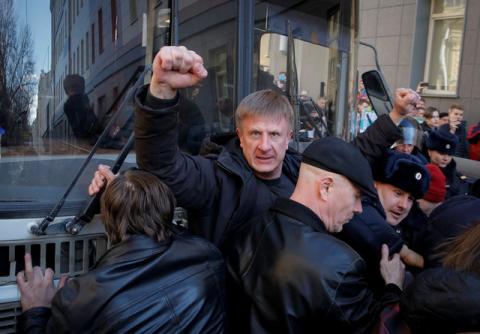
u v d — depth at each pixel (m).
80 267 2.16
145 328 1.49
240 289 1.62
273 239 1.60
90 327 1.49
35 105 2.29
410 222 2.51
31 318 1.79
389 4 10.92
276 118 1.86
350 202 1.66
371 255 2.04
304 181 1.67
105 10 2.42
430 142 3.66
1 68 2.24
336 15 3.28
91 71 2.37
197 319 1.56
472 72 9.93
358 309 1.50
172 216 1.70
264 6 2.86
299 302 1.47
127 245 1.58
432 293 1.38
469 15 9.84
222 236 1.88
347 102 3.45
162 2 2.52
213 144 2.12
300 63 3.10
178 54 1.50
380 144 2.27
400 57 10.91
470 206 2.16
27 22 2.28
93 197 2.09
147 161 1.69
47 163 2.28
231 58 2.74
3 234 2.07
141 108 1.60
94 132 2.38
